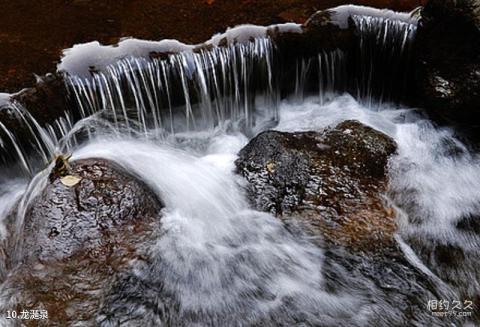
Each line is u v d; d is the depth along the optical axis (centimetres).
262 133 445
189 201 400
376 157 435
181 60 509
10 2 579
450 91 472
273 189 406
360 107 567
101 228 348
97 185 365
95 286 326
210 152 517
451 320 343
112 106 501
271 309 341
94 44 514
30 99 467
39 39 525
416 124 517
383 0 569
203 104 536
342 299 350
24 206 393
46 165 491
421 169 454
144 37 528
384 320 340
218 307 339
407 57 536
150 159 450
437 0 462
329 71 564
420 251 387
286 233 383
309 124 539
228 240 378
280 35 534
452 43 460
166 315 329
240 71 533
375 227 388
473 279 374
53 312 314
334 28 539
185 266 354
